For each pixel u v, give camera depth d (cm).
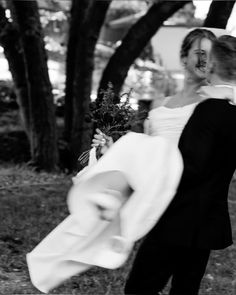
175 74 3316
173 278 346
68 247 326
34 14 1247
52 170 1304
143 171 312
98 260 320
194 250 334
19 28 1256
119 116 376
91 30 1305
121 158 315
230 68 334
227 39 339
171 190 311
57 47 2348
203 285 567
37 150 1316
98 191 322
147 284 334
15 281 546
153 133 349
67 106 1412
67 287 532
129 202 312
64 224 327
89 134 1326
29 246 659
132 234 310
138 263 335
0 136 1544
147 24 1319
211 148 319
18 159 1439
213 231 324
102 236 325
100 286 539
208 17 1058
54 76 2503
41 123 1303
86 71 1319
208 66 341
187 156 318
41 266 328
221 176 327
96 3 1295
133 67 2673
